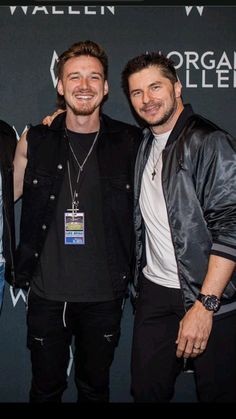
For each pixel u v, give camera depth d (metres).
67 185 2.09
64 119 2.15
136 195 2.05
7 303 2.54
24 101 2.42
